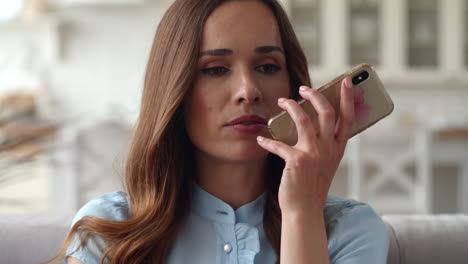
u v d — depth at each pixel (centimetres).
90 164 260
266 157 80
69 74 453
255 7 74
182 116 78
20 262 87
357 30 402
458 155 338
